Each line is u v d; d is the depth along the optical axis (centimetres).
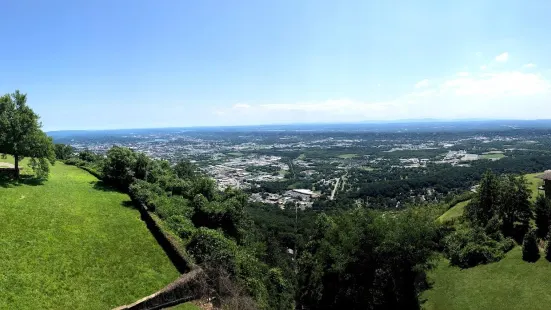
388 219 4622
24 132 4584
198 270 2953
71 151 8494
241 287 3244
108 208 4109
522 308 3472
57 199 4088
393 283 4303
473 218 5900
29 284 2505
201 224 4438
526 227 5088
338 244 4719
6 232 3067
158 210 4038
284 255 7862
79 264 2873
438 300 4150
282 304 4259
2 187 4122
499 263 4459
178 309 2588
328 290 4669
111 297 2573
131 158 5244
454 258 4962
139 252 3244
